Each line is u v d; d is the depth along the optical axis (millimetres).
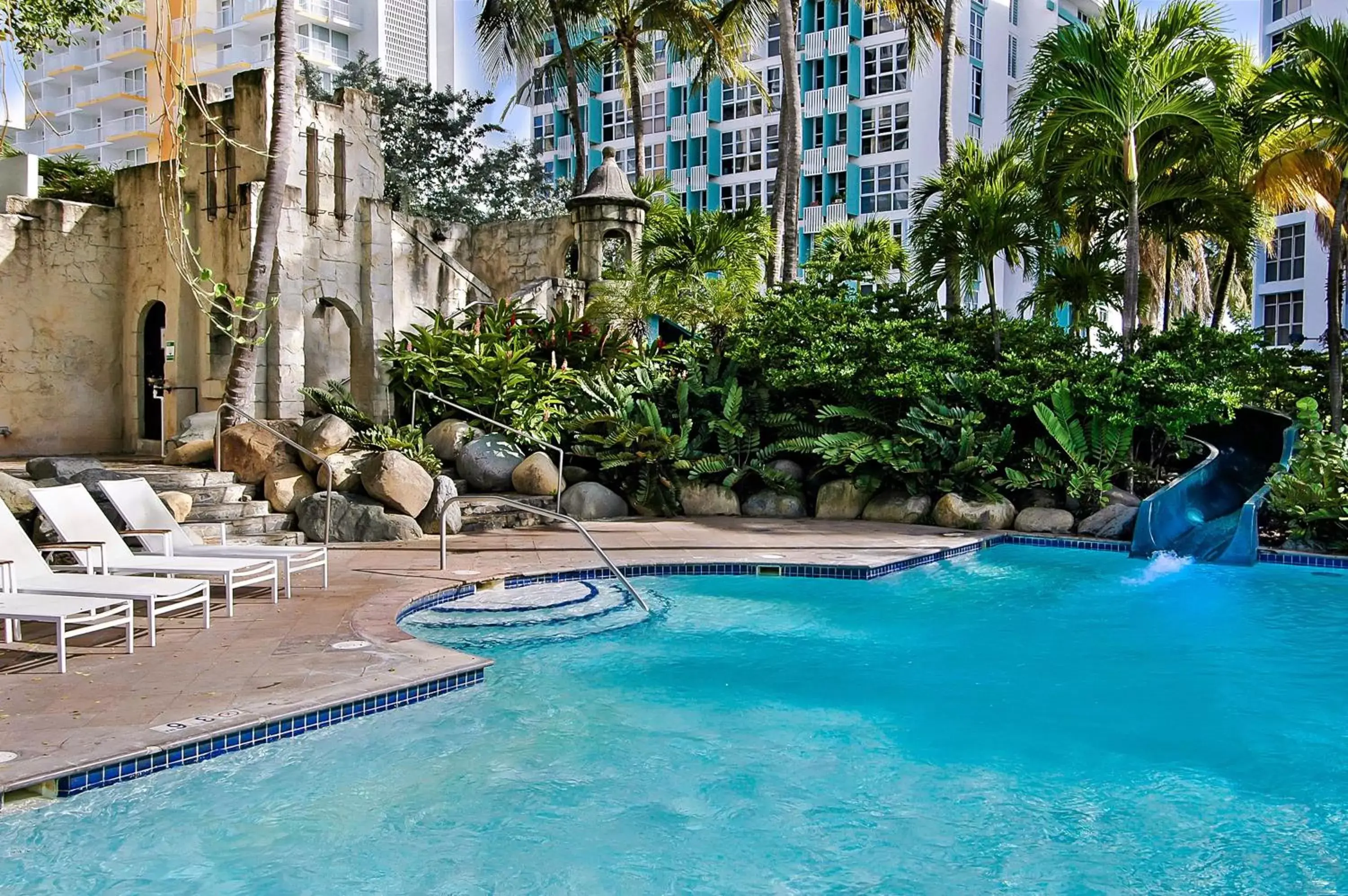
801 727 5992
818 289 16672
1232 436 15898
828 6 43500
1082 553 12117
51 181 20156
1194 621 8844
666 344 17906
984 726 6074
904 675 7148
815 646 7906
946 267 17000
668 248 18703
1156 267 22312
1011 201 15898
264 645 6480
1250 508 11508
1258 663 7531
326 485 11977
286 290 14078
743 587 10023
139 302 15430
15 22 11125
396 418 15391
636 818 4641
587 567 10086
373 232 15422
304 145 14586
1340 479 11500
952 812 4785
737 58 25609
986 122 42344
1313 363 17469
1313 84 13461
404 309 17969
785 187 19703
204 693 5348
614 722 6008
